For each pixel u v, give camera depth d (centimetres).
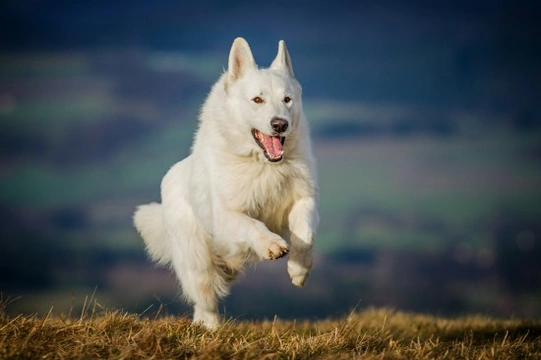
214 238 1212
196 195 1239
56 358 929
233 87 1204
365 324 1443
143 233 1396
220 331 1054
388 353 1006
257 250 1116
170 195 1319
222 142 1196
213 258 1291
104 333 1025
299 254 1162
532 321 1479
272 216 1214
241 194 1179
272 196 1188
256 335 1084
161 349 958
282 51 1248
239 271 1312
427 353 1037
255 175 1176
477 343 1234
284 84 1184
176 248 1308
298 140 1188
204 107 1256
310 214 1177
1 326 1022
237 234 1155
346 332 1091
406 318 1577
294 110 1184
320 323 1454
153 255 1401
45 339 985
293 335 1105
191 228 1285
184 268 1299
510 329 1371
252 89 1173
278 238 1108
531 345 1088
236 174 1178
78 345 963
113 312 1096
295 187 1186
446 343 1158
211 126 1222
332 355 989
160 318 1196
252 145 1171
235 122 1186
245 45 1214
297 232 1165
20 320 1047
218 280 1303
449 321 1523
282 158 1155
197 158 1244
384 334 1155
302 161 1184
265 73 1191
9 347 942
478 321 1522
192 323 1098
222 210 1184
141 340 977
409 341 1228
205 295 1296
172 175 1334
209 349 952
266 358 952
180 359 954
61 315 1138
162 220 1369
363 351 1046
